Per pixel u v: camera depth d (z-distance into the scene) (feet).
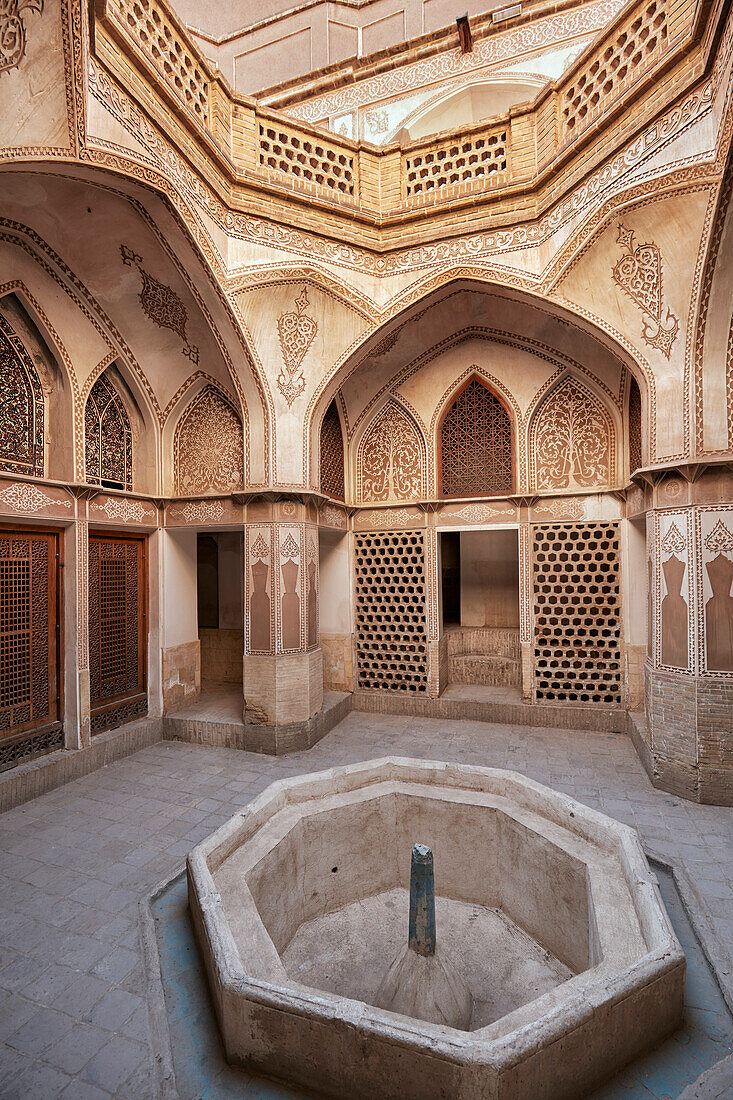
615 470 20.80
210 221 15.81
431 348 21.90
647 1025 7.44
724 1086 7.02
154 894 11.23
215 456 20.83
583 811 10.98
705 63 12.30
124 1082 7.23
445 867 12.58
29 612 16.66
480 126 17.42
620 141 14.21
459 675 25.58
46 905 10.94
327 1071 6.82
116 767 18.08
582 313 16.76
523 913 11.34
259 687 19.49
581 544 23.02
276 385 18.90
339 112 27.84
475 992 9.53
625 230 15.02
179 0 30.25
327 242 17.88
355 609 24.67
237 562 27.40
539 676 22.18
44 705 17.04
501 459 22.38
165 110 13.87
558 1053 6.47
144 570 21.34
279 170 17.34
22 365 16.29
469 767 13.19
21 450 16.21
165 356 19.67
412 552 23.66
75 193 13.71
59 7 10.41
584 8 23.63
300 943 11.03
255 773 17.47
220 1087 7.15
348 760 18.45
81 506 17.80
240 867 10.05
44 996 8.68
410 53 26.35
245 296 17.22
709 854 12.47
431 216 17.84
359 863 12.57
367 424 23.94
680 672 15.62
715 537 15.21
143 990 8.79
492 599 27.84
